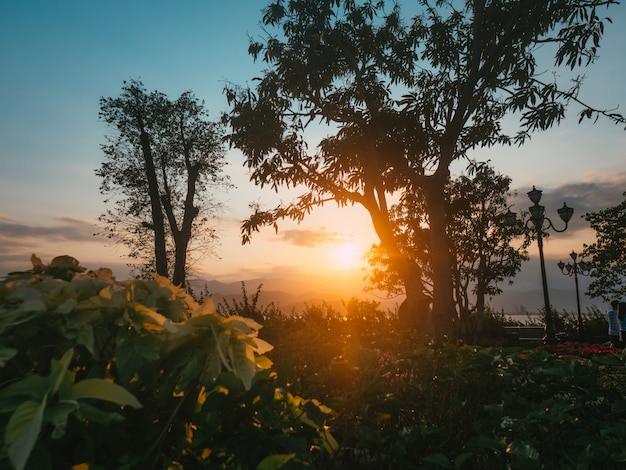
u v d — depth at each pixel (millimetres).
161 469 1522
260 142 17812
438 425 3182
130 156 25047
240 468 1480
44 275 1835
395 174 18469
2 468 1126
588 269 27109
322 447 1876
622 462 2283
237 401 1580
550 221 18750
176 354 1531
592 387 3264
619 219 26859
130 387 1501
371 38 18312
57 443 1322
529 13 15625
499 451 2338
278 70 17938
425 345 5891
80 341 1423
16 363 1431
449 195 20797
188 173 25141
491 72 16578
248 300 10359
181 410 1561
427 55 18250
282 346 5793
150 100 24859
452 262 20547
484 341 8383
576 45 15000
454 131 16859
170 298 1888
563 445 2578
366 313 7684
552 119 15602
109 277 1928
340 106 18359
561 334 22672
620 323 16703
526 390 3566
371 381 2852
